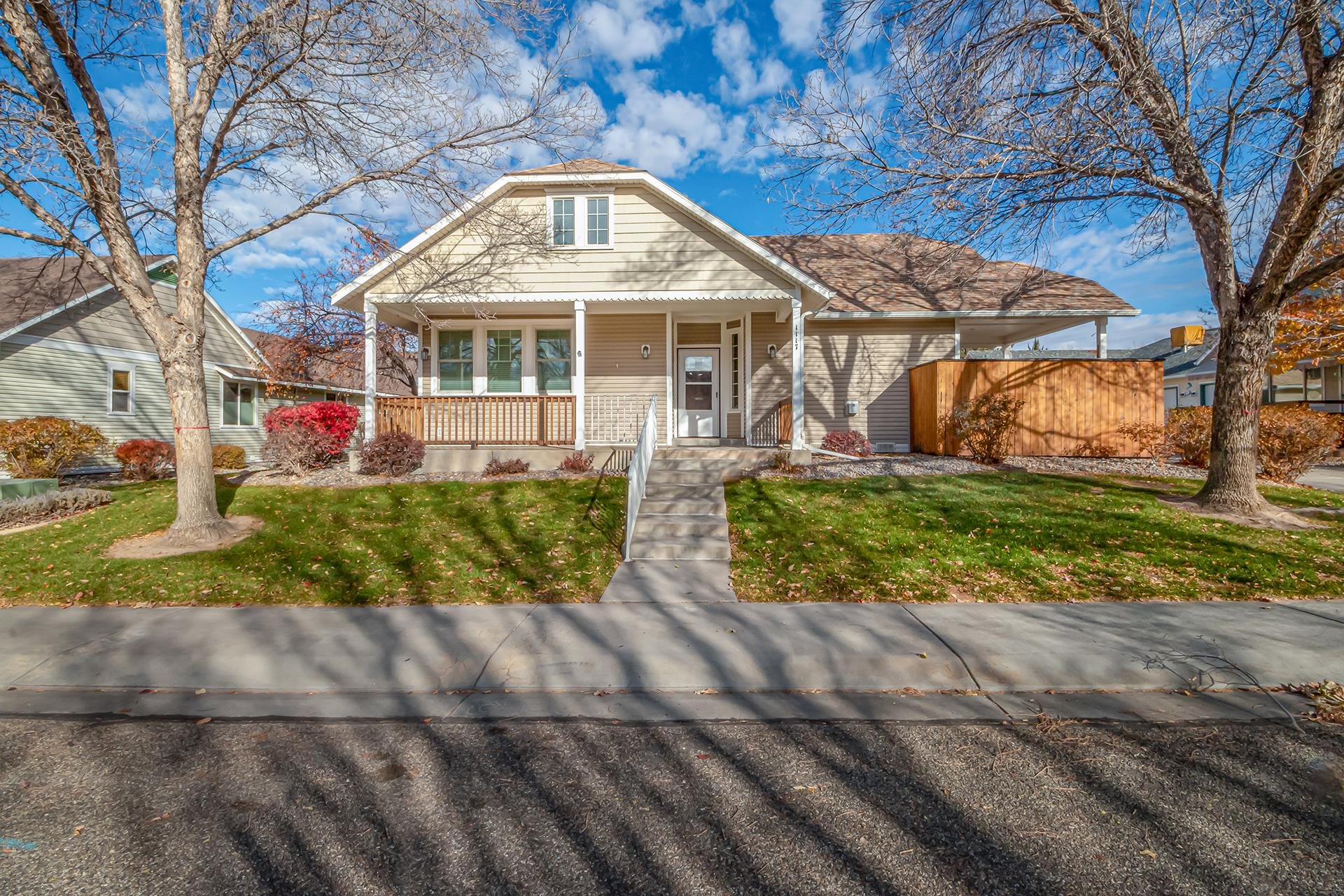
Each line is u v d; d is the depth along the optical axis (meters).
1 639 5.19
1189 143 7.96
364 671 4.62
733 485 9.88
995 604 5.73
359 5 8.56
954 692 4.29
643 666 4.61
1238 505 8.12
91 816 2.92
